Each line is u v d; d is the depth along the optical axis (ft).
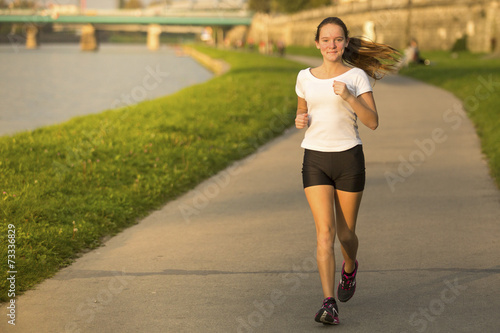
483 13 265.34
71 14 627.46
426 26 306.76
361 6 354.13
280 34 578.25
